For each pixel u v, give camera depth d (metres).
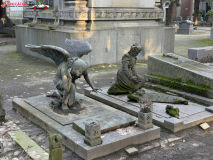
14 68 12.46
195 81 8.07
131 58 7.48
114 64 13.51
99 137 4.64
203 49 12.59
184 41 22.72
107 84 9.87
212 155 4.95
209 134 5.84
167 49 15.76
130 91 7.79
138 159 4.73
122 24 13.55
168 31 15.48
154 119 6.16
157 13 14.89
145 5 14.35
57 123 5.61
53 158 4.05
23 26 16.12
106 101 7.52
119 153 4.80
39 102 6.84
